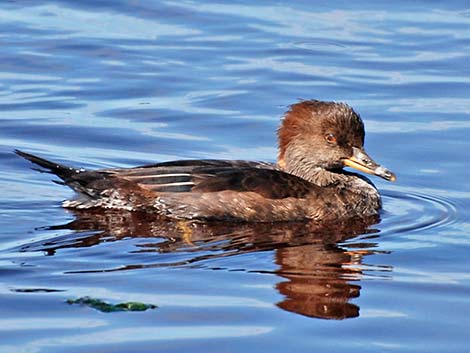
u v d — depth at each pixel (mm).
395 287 12898
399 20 23828
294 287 12797
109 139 18594
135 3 24625
